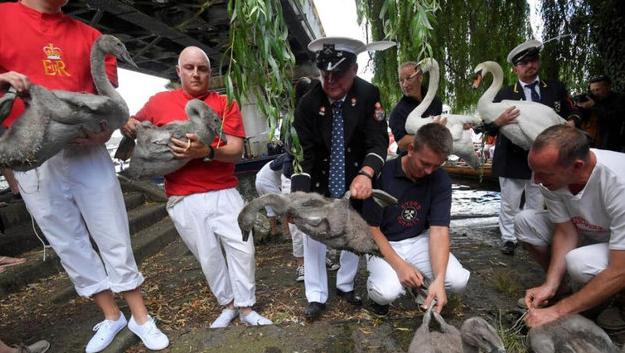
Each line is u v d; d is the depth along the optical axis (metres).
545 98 3.95
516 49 3.91
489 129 3.66
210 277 2.84
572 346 2.03
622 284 2.16
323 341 2.55
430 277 2.86
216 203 2.73
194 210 2.71
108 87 2.25
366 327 2.71
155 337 2.60
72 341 2.74
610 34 4.67
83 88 2.42
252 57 1.87
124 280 2.53
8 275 3.66
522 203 4.63
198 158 2.67
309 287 2.99
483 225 5.60
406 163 2.76
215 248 2.78
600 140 4.69
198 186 2.70
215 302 3.39
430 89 3.62
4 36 2.17
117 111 2.19
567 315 2.21
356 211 2.31
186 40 7.75
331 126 2.73
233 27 1.80
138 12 6.05
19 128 1.87
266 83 1.91
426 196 2.81
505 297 3.13
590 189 2.28
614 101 4.57
